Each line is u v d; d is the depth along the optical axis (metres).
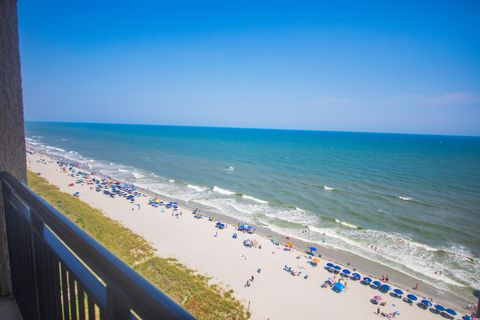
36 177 38.25
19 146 2.78
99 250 1.22
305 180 49.53
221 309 14.42
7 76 2.62
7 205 2.75
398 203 36.69
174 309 0.86
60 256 1.63
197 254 20.48
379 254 22.52
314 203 35.69
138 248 20.02
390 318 15.46
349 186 45.84
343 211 32.88
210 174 52.56
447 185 48.28
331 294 17.25
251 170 57.88
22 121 2.79
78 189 35.41
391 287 18.12
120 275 1.06
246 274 18.55
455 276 19.50
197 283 16.22
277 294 16.72
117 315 1.14
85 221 22.98
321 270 19.92
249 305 15.34
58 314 1.93
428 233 26.94
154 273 16.72
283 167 62.81
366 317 15.48
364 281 18.69
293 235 25.77
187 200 35.34
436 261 21.50
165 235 23.28
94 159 65.19
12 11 2.61
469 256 22.36
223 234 24.77
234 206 33.56
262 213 31.36
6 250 3.05
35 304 2.36
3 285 3.07
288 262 20.69
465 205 36.25
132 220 26.12
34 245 2.15
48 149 78.31
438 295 17.52
